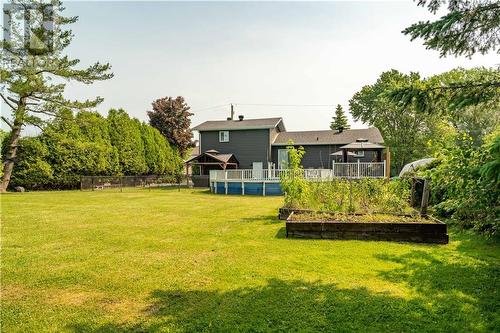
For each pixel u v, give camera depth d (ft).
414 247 18.93
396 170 119.65
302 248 18.92
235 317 10.46
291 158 33.12
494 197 13.82
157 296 12.25
